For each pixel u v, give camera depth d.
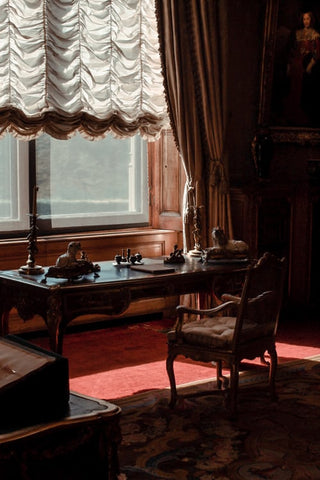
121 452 3.54
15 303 4.42
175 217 6.77
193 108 6.18
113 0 5.84
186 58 6.09
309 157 7.39
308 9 7.07
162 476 3.27
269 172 6.90
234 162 6.85
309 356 5.45
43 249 5.88
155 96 6.18
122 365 5.14
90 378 4.80
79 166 6.31
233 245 5.09
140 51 6.04
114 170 6.56
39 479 2.33
